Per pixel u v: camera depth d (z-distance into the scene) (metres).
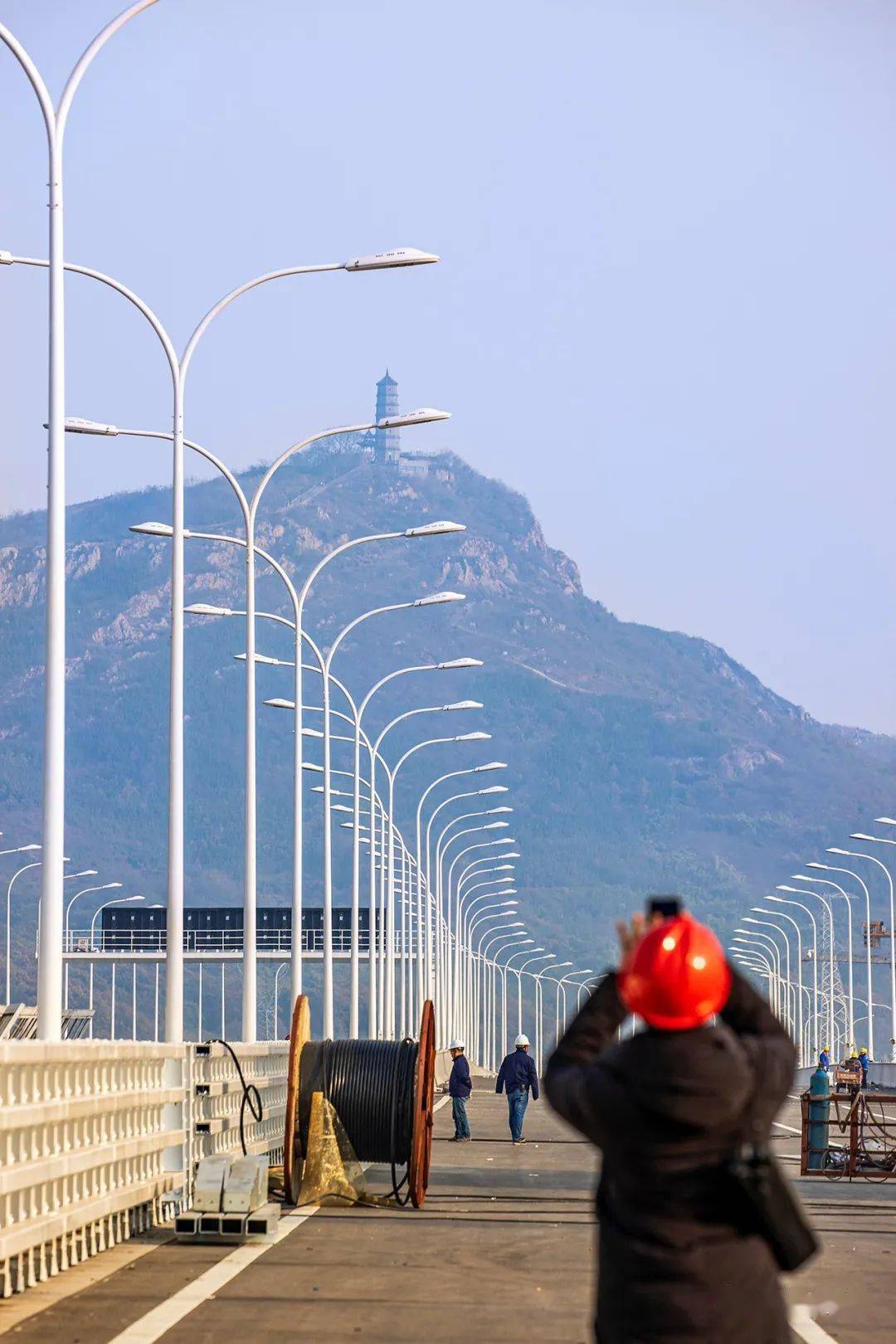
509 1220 26.39
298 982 59.38
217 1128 26.62
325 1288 18.64
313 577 61.88
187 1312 16.83
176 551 39.41
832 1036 187.75
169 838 37.28
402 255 41.88
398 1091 28.48
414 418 53.34
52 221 27.84
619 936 8.66
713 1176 8.17
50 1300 17.48
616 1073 8.17
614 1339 8.24
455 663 88.38
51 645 25.92
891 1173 37.94
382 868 103.94
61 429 27.02
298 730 60.72
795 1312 17.73
